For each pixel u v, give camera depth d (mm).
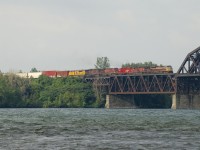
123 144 90875
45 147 86188
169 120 169000
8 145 88875
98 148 85188
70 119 175250
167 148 85188
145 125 141250
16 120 166875
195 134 110750
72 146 87688
